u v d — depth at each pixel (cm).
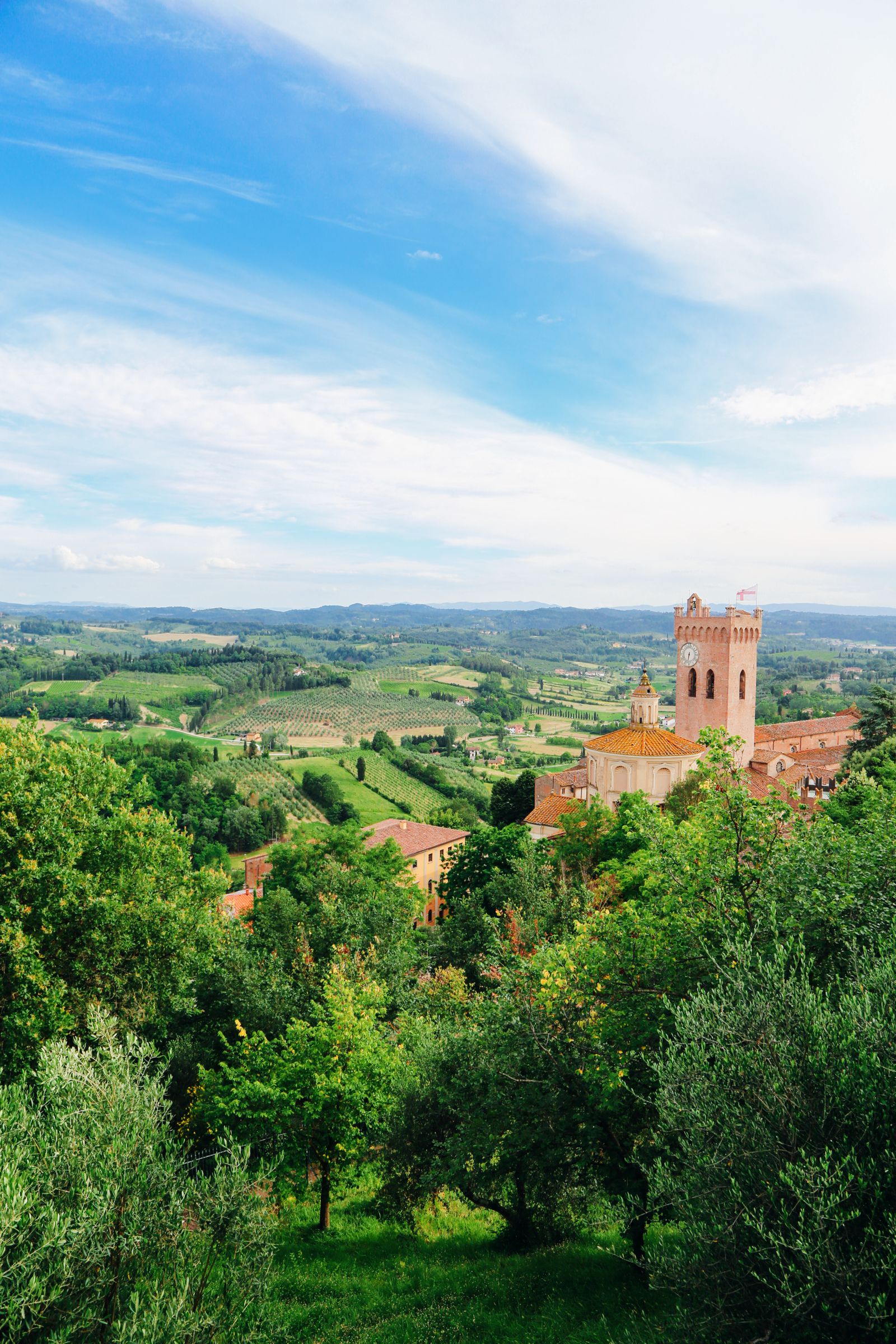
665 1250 1245
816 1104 1149
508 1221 2250
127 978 2998
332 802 16500
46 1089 1669
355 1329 1773
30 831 2727
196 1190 1577
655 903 1988
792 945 1552
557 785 8794
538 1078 1883
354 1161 2500
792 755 10394
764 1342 1043
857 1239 1040
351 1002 2686
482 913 4953
